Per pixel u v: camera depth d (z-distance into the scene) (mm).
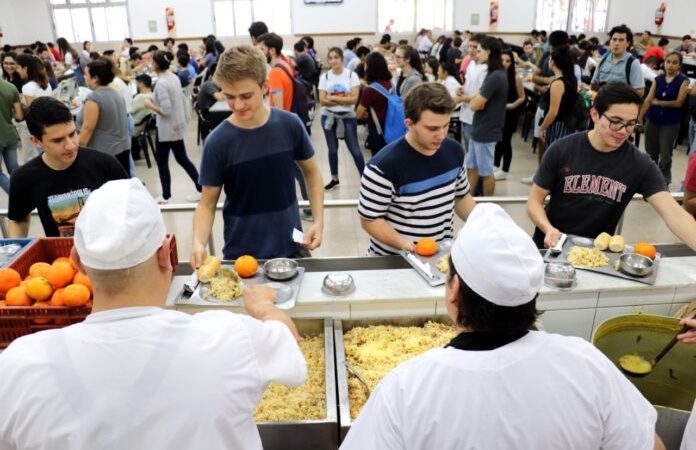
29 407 872
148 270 958
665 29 13180
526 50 11188
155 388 887
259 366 994
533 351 927
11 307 1524
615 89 1910
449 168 2029
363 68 6922
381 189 1972
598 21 14469
